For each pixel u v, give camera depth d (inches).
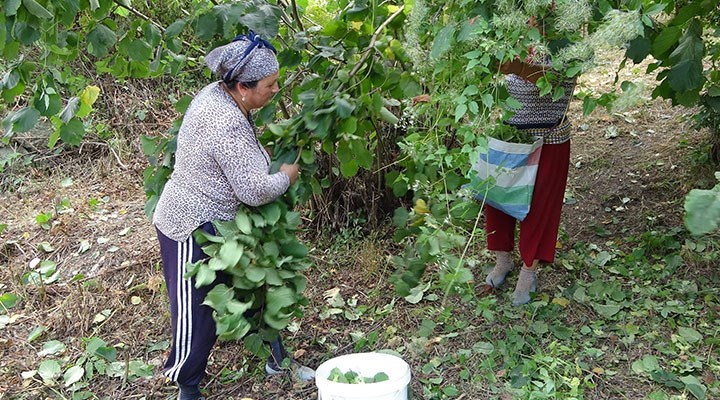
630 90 92.7
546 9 90.8
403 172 117.4
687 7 104.0
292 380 121.5
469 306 138.4
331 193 165.2
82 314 145.0
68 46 118.5
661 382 112.0
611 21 84.3
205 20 104.3
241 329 102.1
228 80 99.0
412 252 109.6
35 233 183.5
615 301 135.1
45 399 123.3
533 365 117.4
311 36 126.0
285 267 109.5
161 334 140.3
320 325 138.1
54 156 223.6
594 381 115.0
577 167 188.9
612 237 159.0
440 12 98.6
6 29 99.7
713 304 131.0
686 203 64.1
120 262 165.8
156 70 128.6
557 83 114.3
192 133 99.8
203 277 100.0
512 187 125.6
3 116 218.7
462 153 99.2
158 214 105.9
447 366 121.9
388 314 138.9
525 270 135.1
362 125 115.0
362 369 108.3
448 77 98.7
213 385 123.1
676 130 197.9
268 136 107.3
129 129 234.2
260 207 105.1
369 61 109.3
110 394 123.3
